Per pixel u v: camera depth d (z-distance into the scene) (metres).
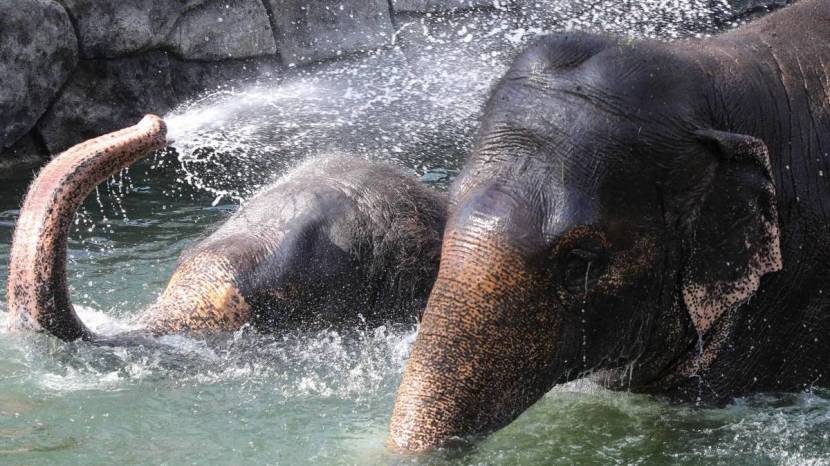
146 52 12.48
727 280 5.09
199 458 5.32
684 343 5.47
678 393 5.87
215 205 10.24
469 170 4.82
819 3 6.19
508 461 5.38
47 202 6.18
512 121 4.82
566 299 4.75
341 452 5.39
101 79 12.18
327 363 6.86
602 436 5.68
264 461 5.28
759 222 5.10
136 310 7.60
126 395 6.11
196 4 12.79
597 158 4.75
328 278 7.21
